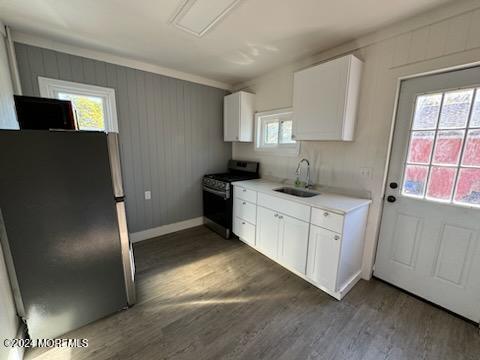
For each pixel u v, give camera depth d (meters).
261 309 1.71
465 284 1.60
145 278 2.10
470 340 1.44
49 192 1.32
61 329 1.46
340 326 1.55
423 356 1.34
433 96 1.65
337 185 2.28
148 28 1.80
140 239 2.93
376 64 1.86
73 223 1.42
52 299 1.41
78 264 1.47
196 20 1.68
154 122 2.83
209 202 3.28
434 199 1.71
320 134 2.05
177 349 1.37
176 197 3.20
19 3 1.47
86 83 2.27
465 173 1.55
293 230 2.09
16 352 1.24
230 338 1.45
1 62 1.64
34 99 1.44
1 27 1.70
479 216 1.50
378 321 1.60
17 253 1.28
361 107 1.99
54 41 2.05
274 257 2.36
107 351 1.36
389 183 1.95
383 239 2.03
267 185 2.67
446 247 1.67
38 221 1.31
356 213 1.83
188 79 3.03
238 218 2.85
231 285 2.01
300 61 2.47
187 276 2.14
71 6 1.52
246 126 3.16
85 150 1.40
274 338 1.46
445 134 1.62
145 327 1.54
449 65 1.50
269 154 3.02
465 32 1.42
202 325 1.56
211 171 3.54
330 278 1.81
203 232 3.23
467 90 1.50
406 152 1.82
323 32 1.85
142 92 2.67
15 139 1.20
